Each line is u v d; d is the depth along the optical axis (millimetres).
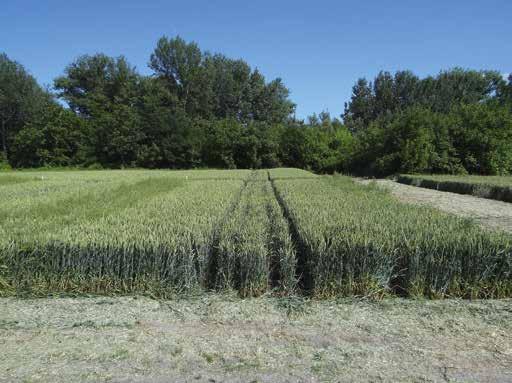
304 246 6809
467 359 4594
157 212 9305
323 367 4414
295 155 56406
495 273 6488
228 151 54969
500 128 40438
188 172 35938
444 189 24734
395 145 43031
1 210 10539
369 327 5363
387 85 88750
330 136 58781
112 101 65750
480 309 5973
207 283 6727
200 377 4227
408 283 6445
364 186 16906
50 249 6582
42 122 55906
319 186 16016
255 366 4430
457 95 77875
